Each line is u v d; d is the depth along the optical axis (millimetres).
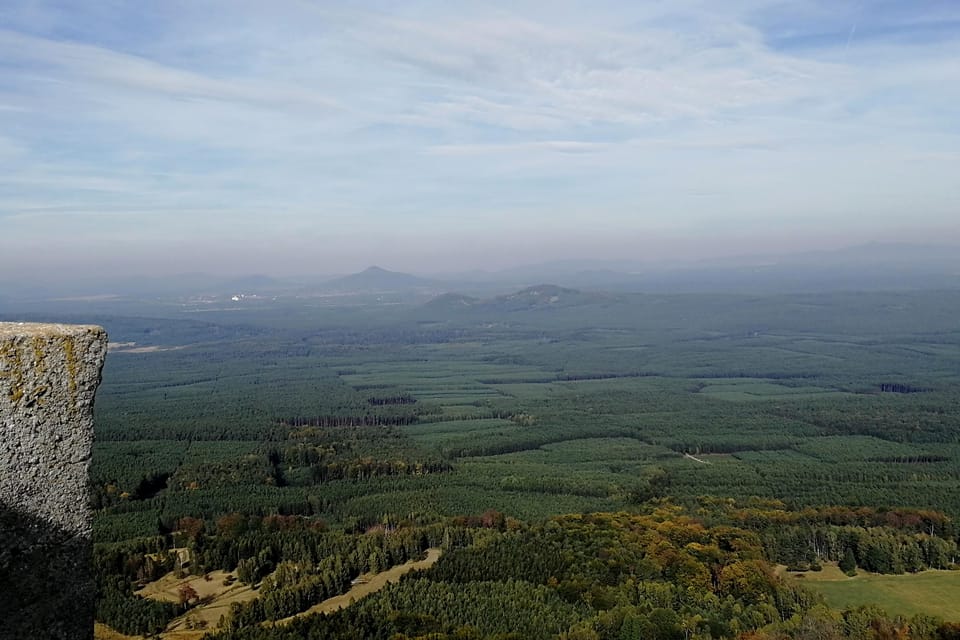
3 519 9484
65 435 10008
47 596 9875
